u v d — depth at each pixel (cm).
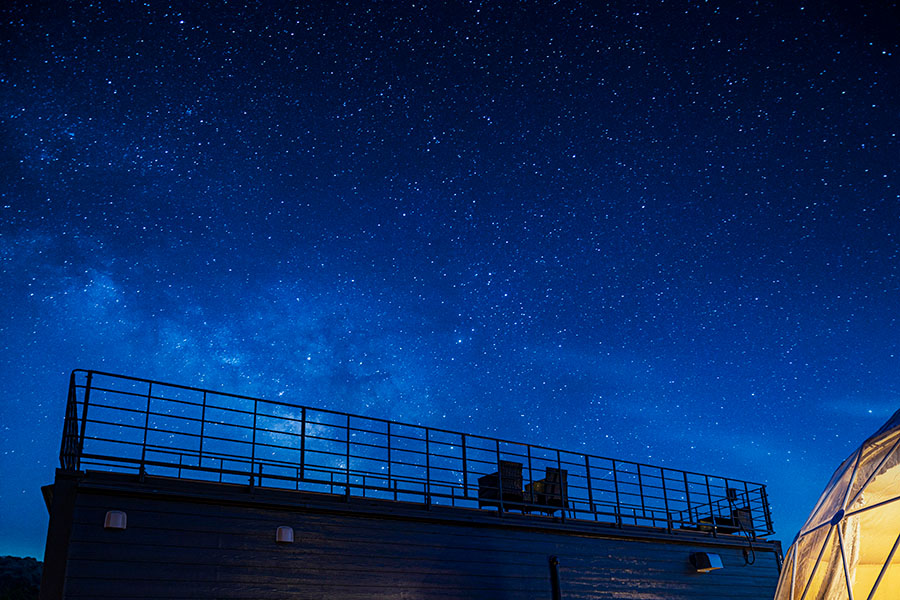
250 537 974
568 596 1259
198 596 907
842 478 1102
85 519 870
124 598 858
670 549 1462
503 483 1293
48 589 817
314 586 998
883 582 934
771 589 1599
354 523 1070
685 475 1602
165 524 918
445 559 1138
